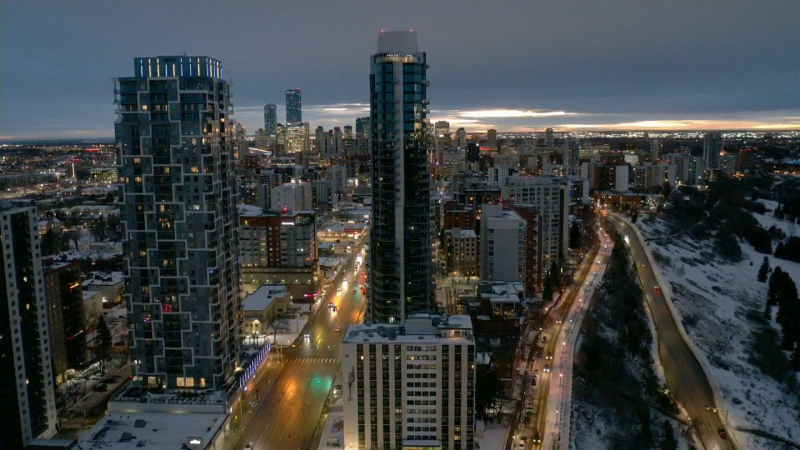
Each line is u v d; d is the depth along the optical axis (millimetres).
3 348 155875
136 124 177750
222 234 189125
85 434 163500
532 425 183750
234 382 190750
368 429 159875
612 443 181375
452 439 159625
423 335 162750
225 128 191500
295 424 182875
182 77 176500
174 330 185250
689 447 185375
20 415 161500
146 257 183250
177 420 171875
